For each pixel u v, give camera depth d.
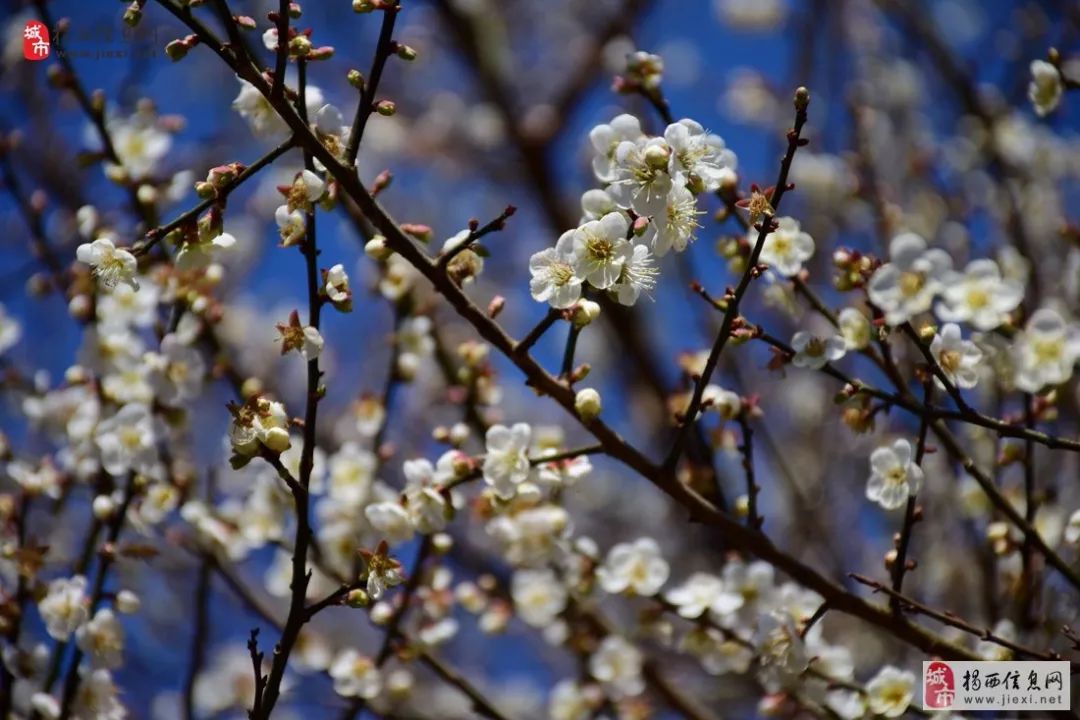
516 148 13.45
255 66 4.25
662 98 5.44
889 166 9.81
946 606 8.00
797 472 9.84
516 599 6.77
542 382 4.75
